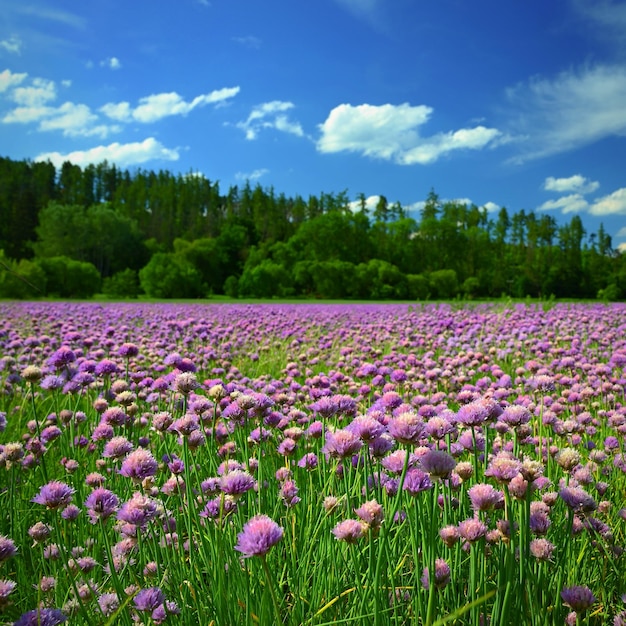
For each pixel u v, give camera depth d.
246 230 132.50
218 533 1.90
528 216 146.38
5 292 38.59
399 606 1.95
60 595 2.18
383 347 9.02
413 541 1.93
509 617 1.77
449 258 109.81
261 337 10.02
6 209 127.75
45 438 3.64
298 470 3.30
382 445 2.19
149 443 3.78
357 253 103.81
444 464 1.77
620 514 2.74
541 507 2.29
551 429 3.57
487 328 9.96
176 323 10.29
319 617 1.96
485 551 2.07
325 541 2.32
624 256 113.56
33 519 3.08
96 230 108.25
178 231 158.62
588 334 9.13
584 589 1.81
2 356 7.48
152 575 2.19
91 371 4.04
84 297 60.66
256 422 3.35
